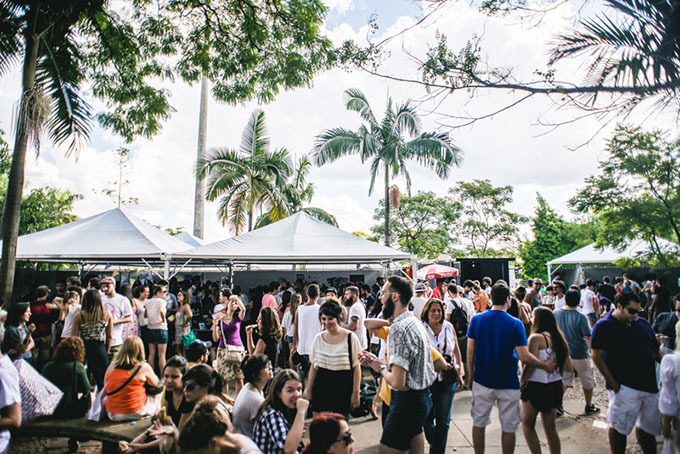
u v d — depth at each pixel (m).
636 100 3.06
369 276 21.03
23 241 10.52
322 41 9.48
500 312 4.03
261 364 3.49
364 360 4.02
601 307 10.13
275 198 18.42
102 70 9.83
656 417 3.79
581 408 6.07
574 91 3.18
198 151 23.62
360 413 5.64
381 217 33.66
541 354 3.99
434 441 4.00
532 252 32.91
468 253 34.12
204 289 12.48
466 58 3.45
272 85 10.16
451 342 4.70
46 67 7.88
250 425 3.32
